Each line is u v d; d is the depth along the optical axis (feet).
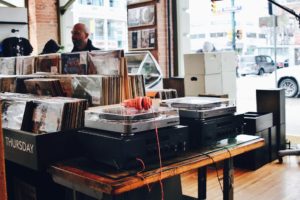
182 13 23.48
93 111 6.13
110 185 5.00
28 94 8.61
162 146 5.83
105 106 6.73
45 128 6.84
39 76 8.91
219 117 7.02
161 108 6.23
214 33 27.84
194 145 6.70
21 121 7.13
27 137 6.25
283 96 15.53
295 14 14.85
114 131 5.67
